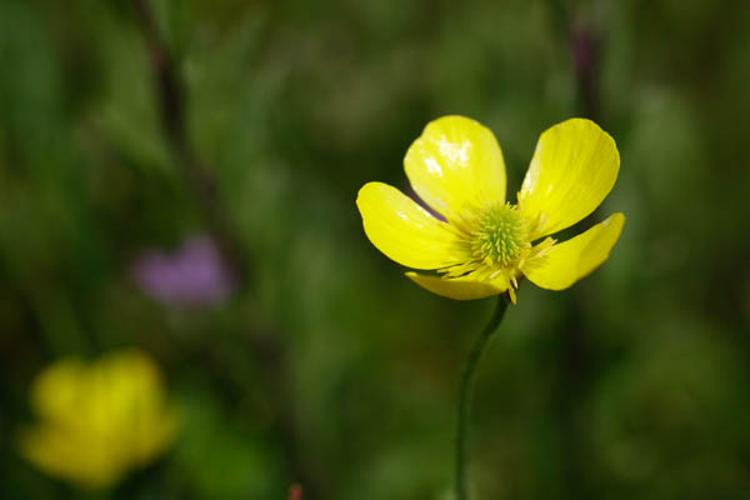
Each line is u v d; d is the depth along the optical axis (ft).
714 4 1.12
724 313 1.03
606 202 0.88
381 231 0.71
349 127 1.13
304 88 1.15
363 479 0.97
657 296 1.00
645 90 0.92
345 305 1.04
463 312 1.05
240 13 1.21
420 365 1.04
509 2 1.04
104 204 1.02
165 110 0.85
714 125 1.10
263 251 0.91
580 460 0.94
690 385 0.99
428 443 0.99
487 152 0.73
